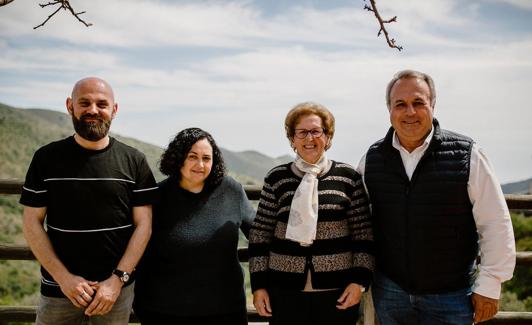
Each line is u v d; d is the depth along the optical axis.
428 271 2.32
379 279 2.55
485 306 2.27
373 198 2.50
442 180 2.28
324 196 2.42
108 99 2.46
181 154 2.62
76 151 2.45
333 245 2.40
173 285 2.56
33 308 3.08
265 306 2.48
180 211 2.64
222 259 2.63
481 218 2.29
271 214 2.55
